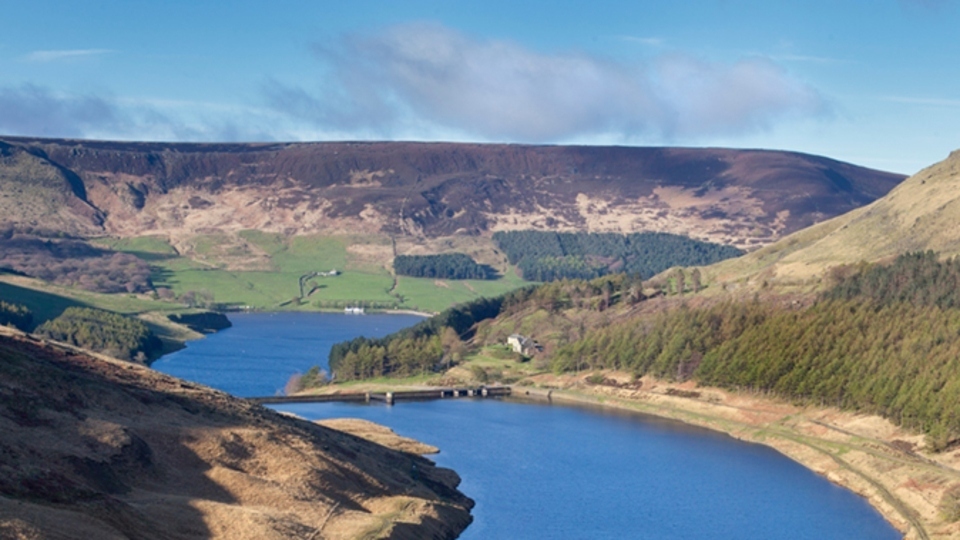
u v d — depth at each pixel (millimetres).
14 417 122188
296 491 135250
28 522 93062
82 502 105438
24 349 158250
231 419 154875
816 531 156625
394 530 129750
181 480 128375
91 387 143000
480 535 150875
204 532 112625
